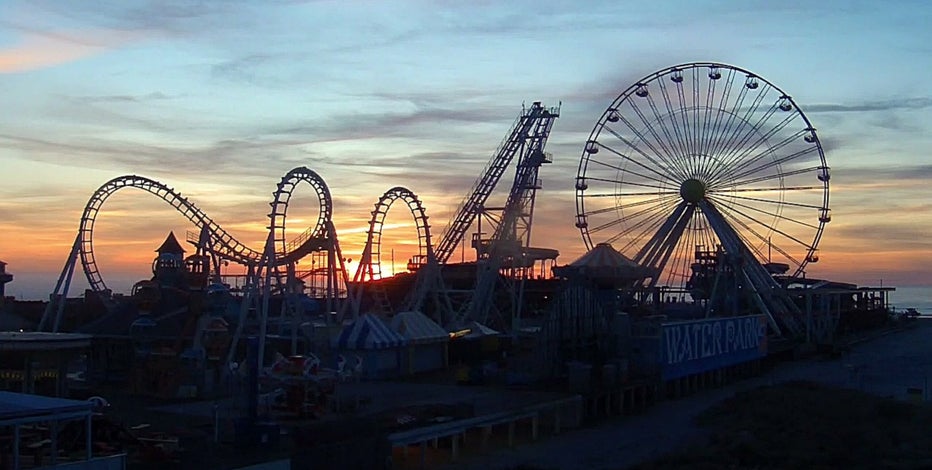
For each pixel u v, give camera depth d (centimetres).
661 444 6581
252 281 8856
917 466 5562
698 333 9844
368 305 11881
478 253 12631
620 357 9000
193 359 7531
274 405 6397
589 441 6644
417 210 11069
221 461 4803
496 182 12562
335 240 9656
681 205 12606
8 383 6825
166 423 5912
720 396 9362
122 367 7856
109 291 12125
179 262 9800
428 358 9644
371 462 4972
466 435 6656
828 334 14788
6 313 10988
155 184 9412
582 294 8819
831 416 7419
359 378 8288
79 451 4819
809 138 12506
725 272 13112
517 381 8106
